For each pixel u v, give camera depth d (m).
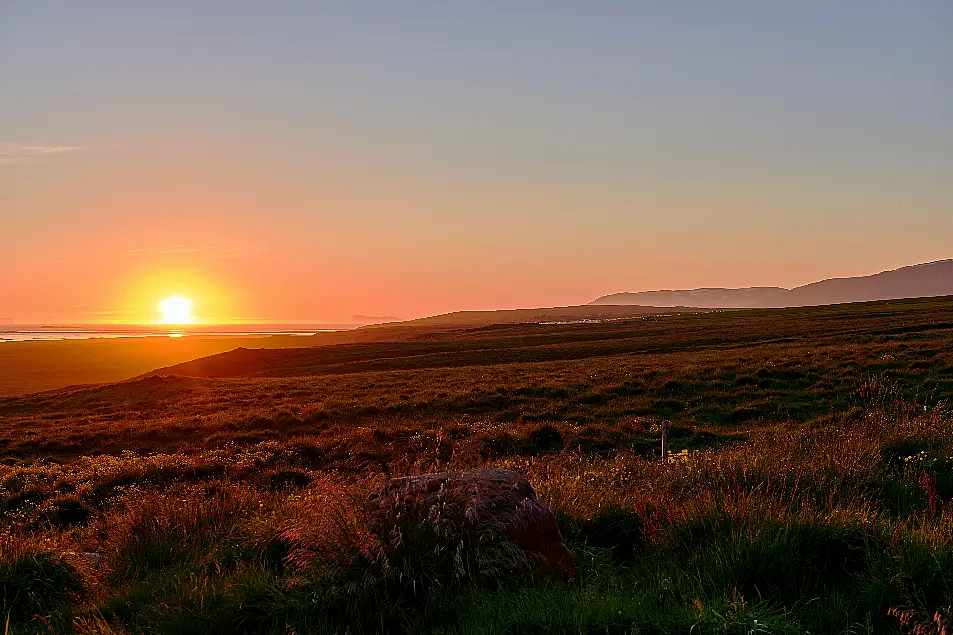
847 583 5.80
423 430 25.69
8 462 27.80
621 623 4.99
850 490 8.38
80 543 9.49
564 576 6.25
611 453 20.14
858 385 26.72
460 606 5.63
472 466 8.45
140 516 8.67
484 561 6.04
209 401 42.28
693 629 4.85
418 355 72.00
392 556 6.06
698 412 26.56
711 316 118.81
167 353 122.44
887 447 11.45
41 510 15.46
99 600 6.34
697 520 7.10
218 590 6.16
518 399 32.12
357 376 49.75
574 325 116.81
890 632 4.99
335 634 5.40
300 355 80.00
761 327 70.50
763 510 6.98
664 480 9.66
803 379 29.12
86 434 31.83
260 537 7.75
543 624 5.05
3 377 84.12
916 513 7.44
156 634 5.57
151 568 7.52
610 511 8.05
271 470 19.03
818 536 6.34
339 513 6.61
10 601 6.47
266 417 32.34
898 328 50.94
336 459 22.14
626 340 68.06
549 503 8.15
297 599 5.83
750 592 5.75
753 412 25.22
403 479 7.02
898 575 5.39
